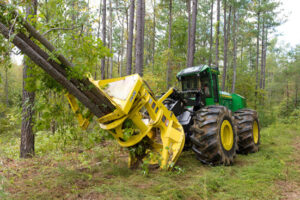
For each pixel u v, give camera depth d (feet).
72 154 15.99
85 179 10.30
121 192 8.76
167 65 52.47
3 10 8.04
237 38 85.10
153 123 11.84
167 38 75.25
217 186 10.11
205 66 18.44
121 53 82.33
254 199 8.91
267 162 14.40
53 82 10.62
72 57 10.73
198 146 13.28
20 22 8.49
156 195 8.69
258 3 82.89
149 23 83.51
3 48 7.89
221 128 13.44
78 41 10.55
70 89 9.63
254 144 18.54
